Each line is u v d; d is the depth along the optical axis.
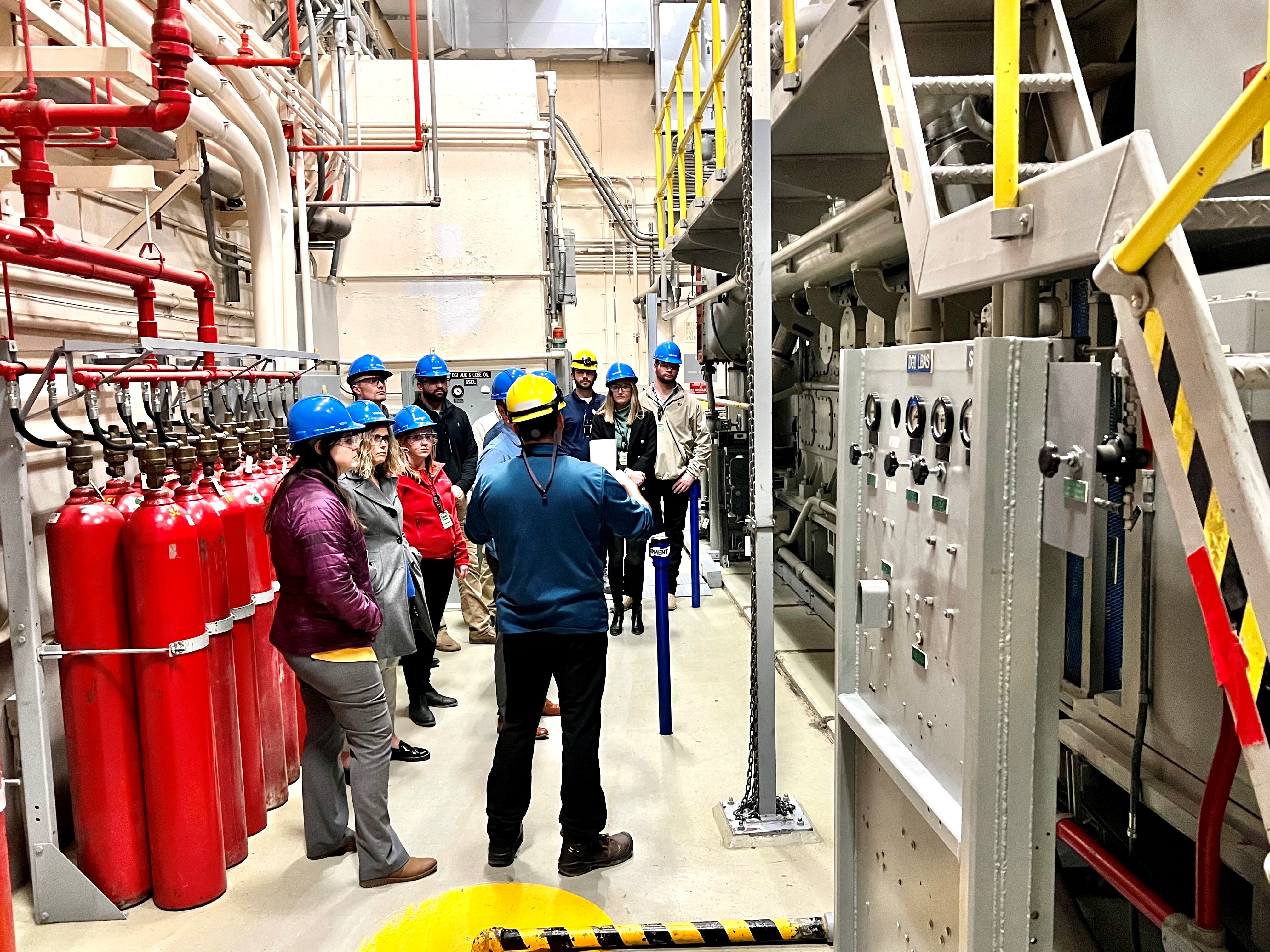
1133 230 1.04
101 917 2.63
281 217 4.43
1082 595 2.42
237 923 2.62
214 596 2.82
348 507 2.73
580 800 2.83
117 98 3.37
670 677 3.97
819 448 6.16
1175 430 1.06
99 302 3.46
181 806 2.66
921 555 1.70
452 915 2.65
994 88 1.74
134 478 3.44
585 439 5.38
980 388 1.36
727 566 7.50
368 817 2.78
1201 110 1.83
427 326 6.57
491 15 10.01
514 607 2.79
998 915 1.43
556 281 8.00
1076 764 2.30
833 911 2.44
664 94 9.41
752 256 2.93
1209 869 1.63
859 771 2.10
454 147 6.48
